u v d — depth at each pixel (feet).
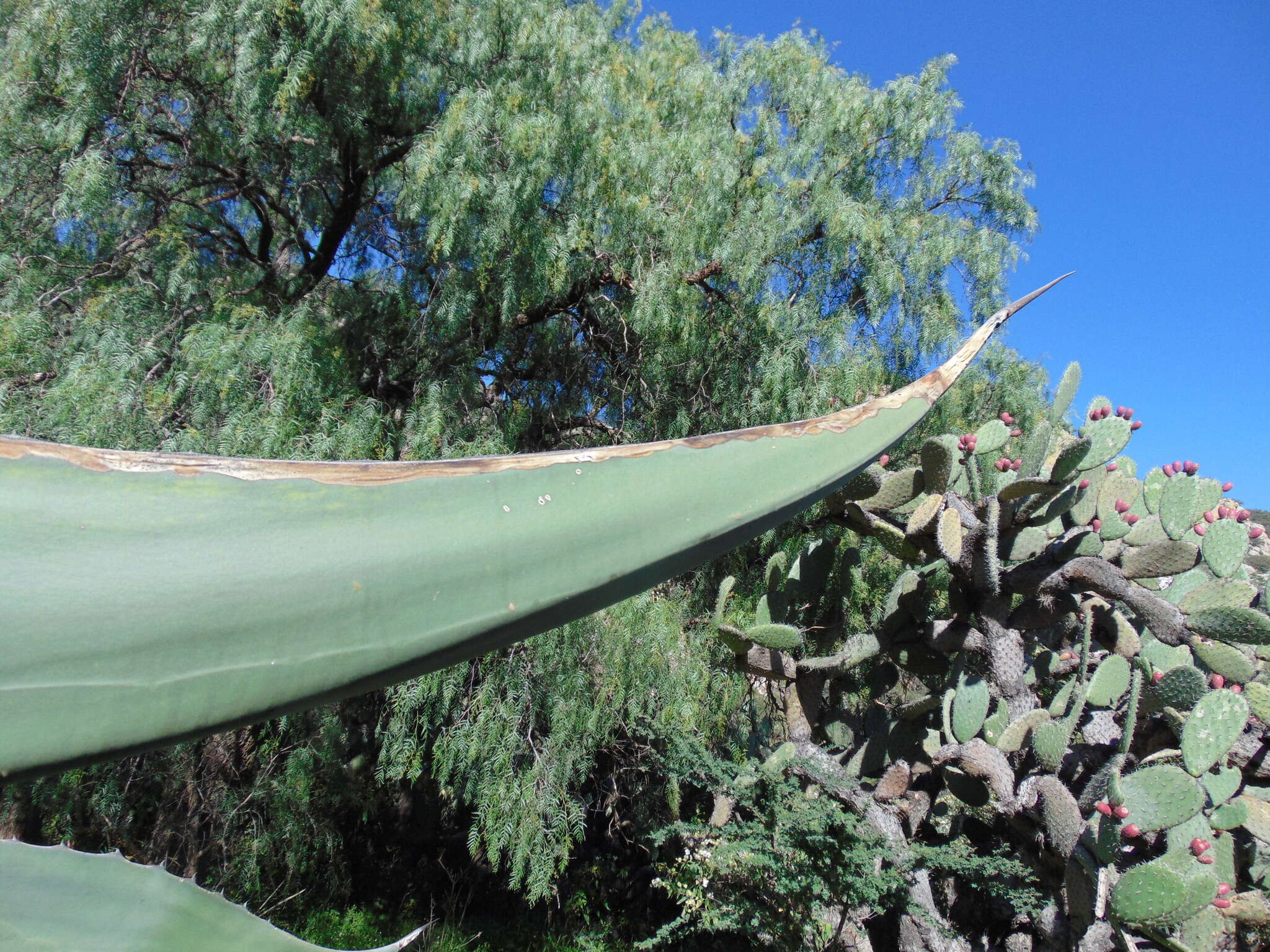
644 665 17.34
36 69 18.60
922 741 13.21
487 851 16.52
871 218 22.43
